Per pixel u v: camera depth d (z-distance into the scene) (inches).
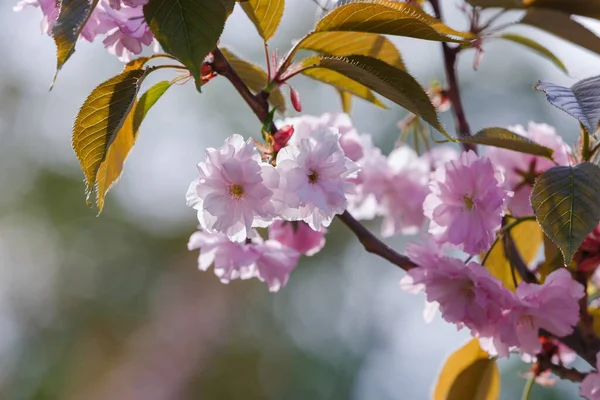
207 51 41.8
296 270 133.3
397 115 122.0
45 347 132.0
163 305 132.0
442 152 53.5
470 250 45.9
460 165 46.0
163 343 129.8
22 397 129.4
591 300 49.4
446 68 50.8
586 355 47.1
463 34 44.9
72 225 133.2
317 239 49.9
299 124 49.3
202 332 130.3
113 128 43.8
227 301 132.5
